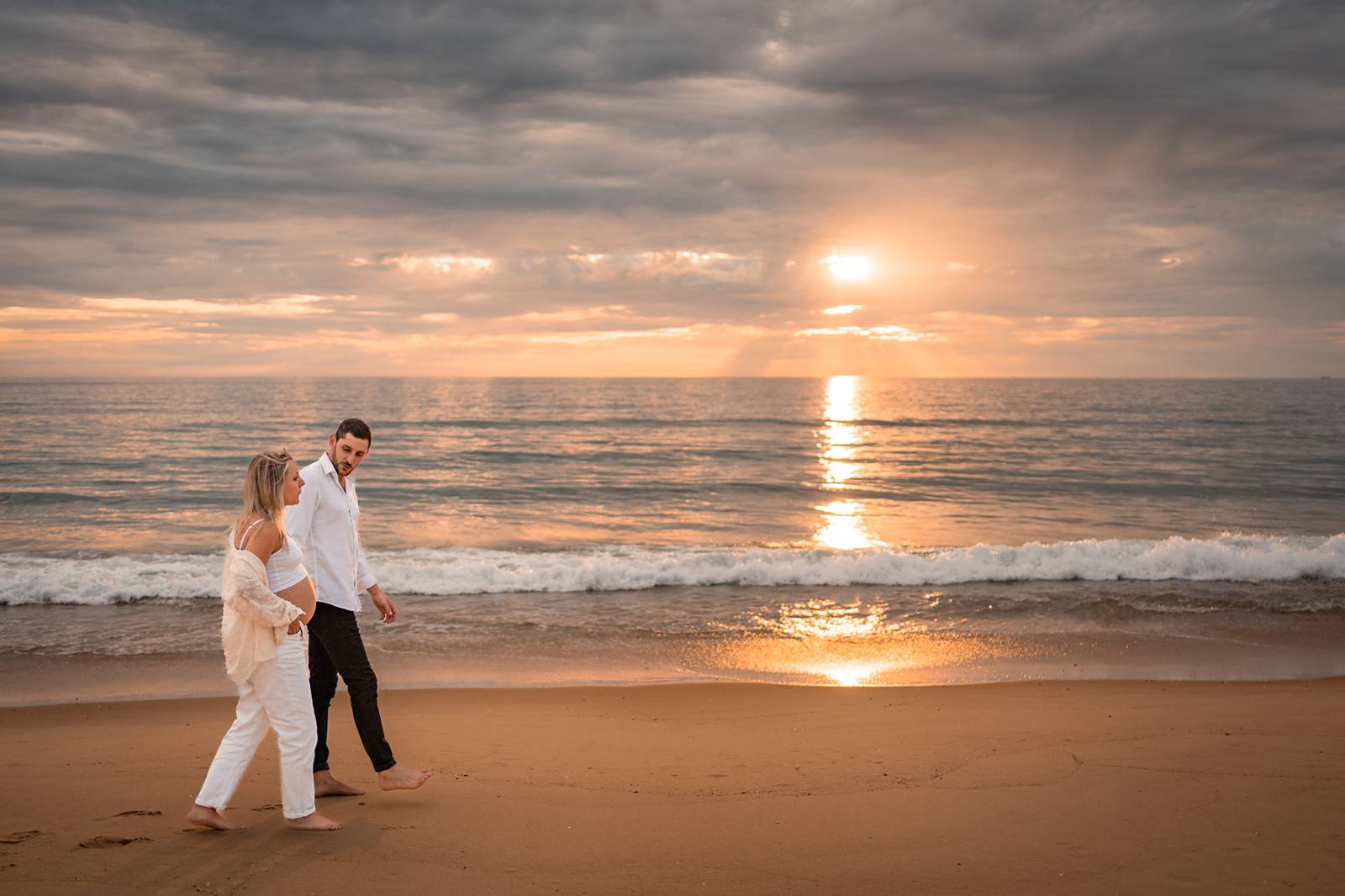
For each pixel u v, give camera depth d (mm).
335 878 3145
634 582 12078
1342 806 4031
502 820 3859
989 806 4094
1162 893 3082
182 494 22812
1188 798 4160
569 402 81312
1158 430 47438
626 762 5070
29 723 6352
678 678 7957
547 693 7270
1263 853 3453
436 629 9727
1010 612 10578
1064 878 3232
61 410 58156
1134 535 18031
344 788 4270
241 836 3570
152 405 65312
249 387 116875
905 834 3715
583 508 21594
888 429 49625
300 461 31438
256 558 3482
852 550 14805
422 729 6008
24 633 9383
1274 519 20234
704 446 38375
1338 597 11344
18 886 3002
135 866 3225
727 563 13539
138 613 10328
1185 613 10500
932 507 21938
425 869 3258
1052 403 80750
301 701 3652
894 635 9555
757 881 3207
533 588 11859
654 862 3385
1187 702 6762
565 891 3090
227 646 3568
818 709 6684
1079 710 6477
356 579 4188
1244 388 143500
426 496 23453
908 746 5414
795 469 30109
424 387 126312
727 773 4770
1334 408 70750
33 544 16297
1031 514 20734
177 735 5867
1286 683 7613
